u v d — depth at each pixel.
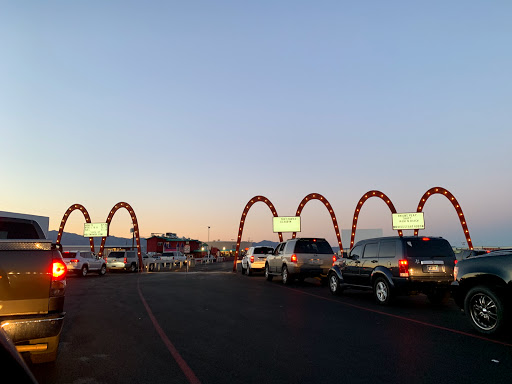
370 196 35.91
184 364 5.25
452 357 5.55
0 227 6.09
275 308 10.44
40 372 4.89
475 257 7.54
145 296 13.40
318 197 35.50
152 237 67.12
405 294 10.72
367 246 12.27
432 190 34.22
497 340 6.60
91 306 10.91
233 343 6.45
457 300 7.72
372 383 4.49
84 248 43.62
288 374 4.83
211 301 11.96
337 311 9.90
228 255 93.50
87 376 4.74
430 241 11.00
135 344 6.38
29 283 4.38
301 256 17.28
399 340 6.63
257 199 35.66
